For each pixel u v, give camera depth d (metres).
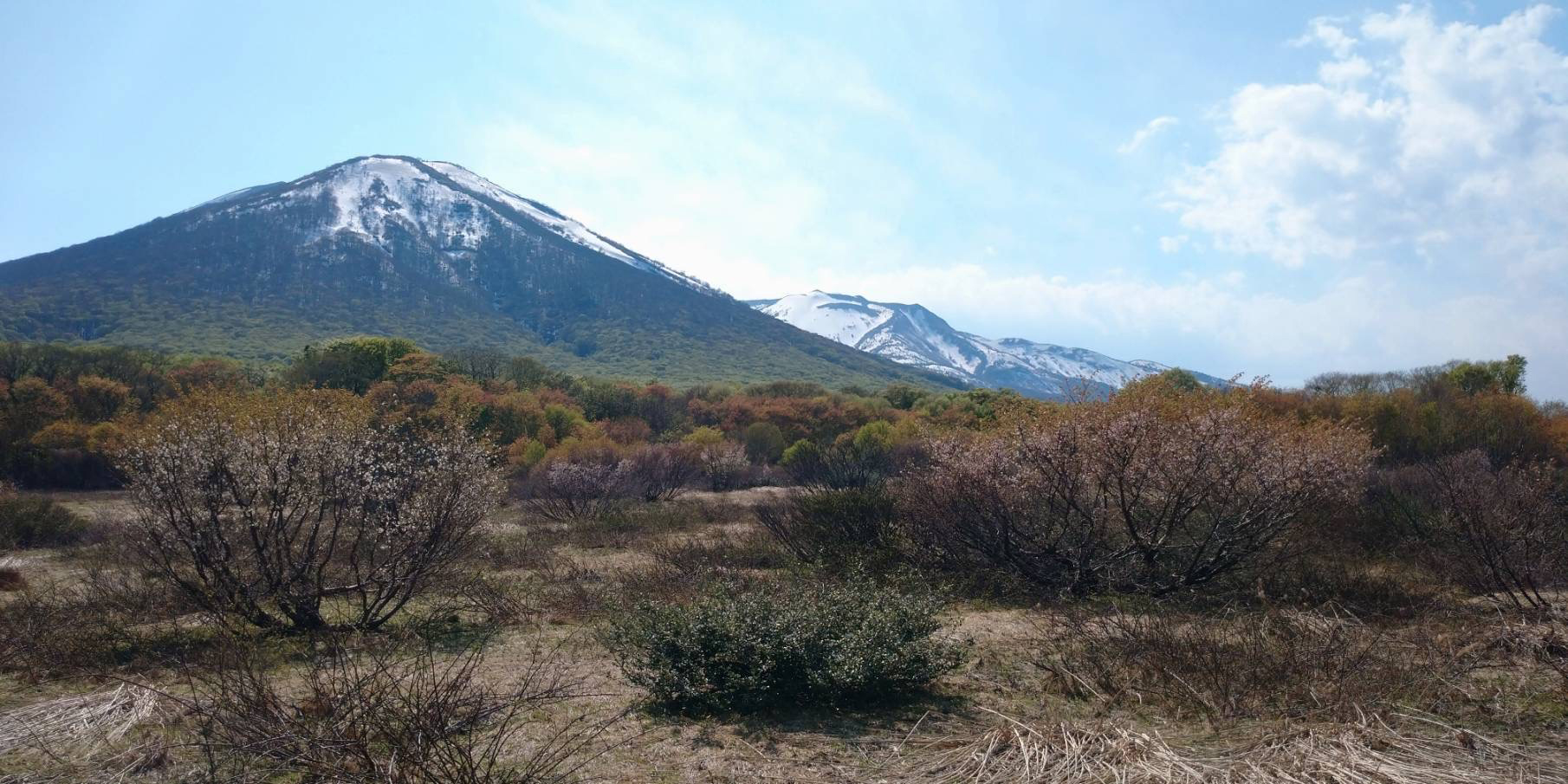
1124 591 9.81
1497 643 6.75
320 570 7.57
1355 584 9.04
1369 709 5.20
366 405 8.38
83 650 6.59
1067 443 9.88
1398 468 15.91
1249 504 9.45
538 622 8.43
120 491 27.55
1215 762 4.40
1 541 14.91
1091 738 4.69
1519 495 8.81
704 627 5.71
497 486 8.58
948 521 10.48
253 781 4.17
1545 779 4.23
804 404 54.41
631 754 4.72
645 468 24.73
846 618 6.05
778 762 4.60
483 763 4.39
